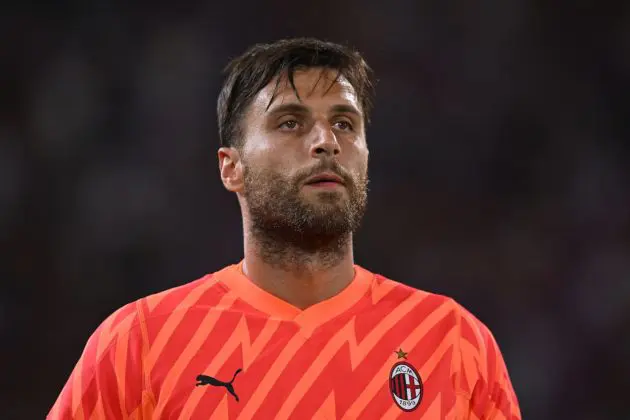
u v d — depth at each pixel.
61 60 40.84
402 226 41.81
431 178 42.84
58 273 37.91
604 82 45.03
